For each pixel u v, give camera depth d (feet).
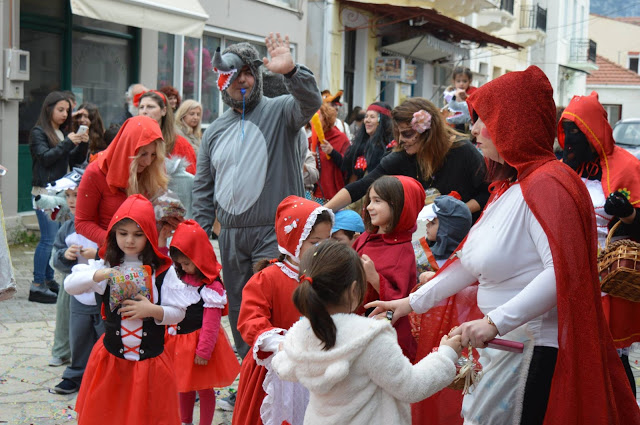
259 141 15.66
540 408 9.84
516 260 9.79
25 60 32.07
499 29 87.56
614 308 13.85
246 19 45.62
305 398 11.45
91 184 15.34
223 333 14.89
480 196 16.55
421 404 11.60
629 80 143.95
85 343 16.48
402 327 12.55
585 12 128.98
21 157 34.42
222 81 15.43
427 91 74.28
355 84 61.62
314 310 8.91
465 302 11.30
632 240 14.15
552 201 9.32
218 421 15.51
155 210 14.57
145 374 12.58
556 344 9.86
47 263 23.91
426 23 60.75
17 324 21.50
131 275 12.55
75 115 25.43
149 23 33.71
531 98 9.78
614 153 14.61
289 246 12.03
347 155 27.37
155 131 15.17
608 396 9.31
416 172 16.80
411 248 13.28
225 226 15.97
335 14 55.16
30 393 16.56
